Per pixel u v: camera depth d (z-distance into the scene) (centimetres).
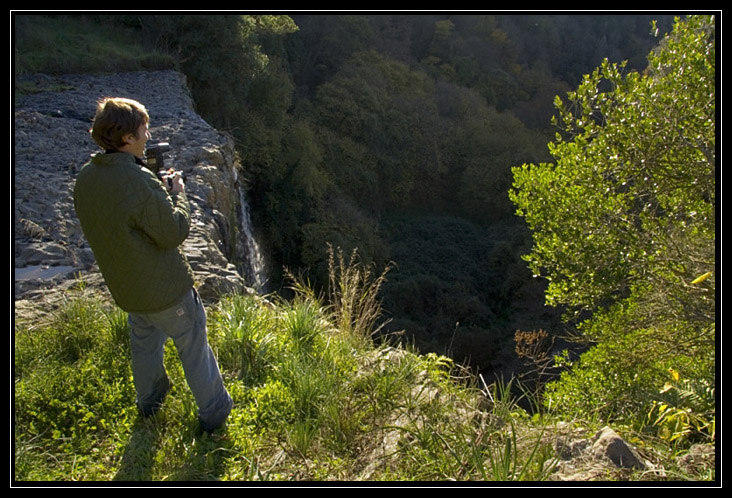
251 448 279
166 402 307
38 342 364
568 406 549
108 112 243
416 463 265
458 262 3219
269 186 2638
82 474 261
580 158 754
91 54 1872
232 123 2456
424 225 3484
